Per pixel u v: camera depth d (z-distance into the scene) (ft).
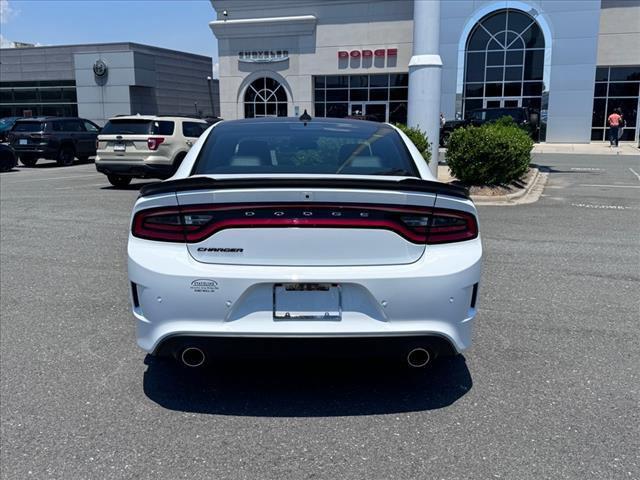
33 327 15.96
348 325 10.57
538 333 15.52
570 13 100.27
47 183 52.19
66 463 9.79
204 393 12.22
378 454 10.02
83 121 78.95
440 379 12.85
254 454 10.03
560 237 27.40
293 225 10.53
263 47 114.93
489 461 9.80
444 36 106.22
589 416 11.28
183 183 10.63
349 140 14.14
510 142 39.91
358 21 109.60
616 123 97.81
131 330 15.75
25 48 152.25
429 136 46.91
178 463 9.78
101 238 27.27
